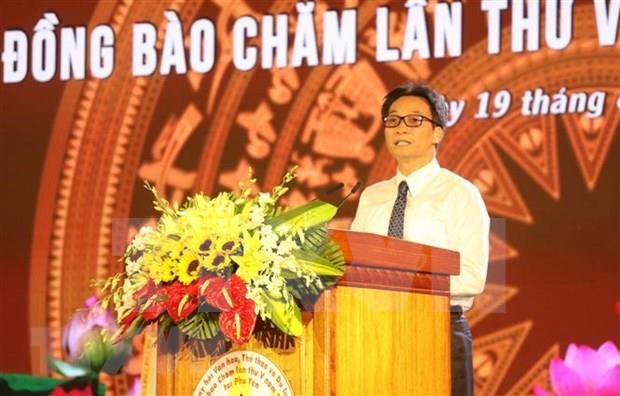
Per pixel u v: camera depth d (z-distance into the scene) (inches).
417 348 164.1
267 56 371.2
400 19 358.0
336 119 362.9
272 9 371.2
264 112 370.6
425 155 276.1
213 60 377.4
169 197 380.2
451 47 353.1
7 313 393.4
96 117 389.7
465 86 350.9
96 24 391.5
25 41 398.6
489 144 347.9
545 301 339.0
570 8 342.3
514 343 339.9
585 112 339.9
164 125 381.7
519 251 342.3
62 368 381.1
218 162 374.9
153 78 383.9
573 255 338.3
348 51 362.6
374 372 153.8
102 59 390.3
